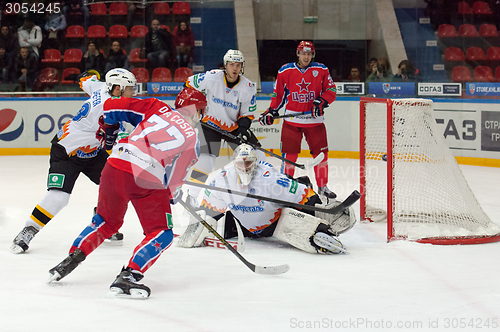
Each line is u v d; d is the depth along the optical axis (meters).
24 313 3.53
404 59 16.14
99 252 5.28
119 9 16.45
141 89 15.88
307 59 8.16
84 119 5.21
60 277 4.10
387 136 5.81
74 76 16.02
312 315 3.51
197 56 17.00
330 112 14.66
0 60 15.74
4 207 7.82
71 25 16.23
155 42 16.38
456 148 13.59
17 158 14.34
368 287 4.11
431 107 6.45
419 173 6.28
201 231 5.41
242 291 4.03
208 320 3.42
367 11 16.55
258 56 17.14
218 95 7.17
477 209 6.11
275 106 8.51
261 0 17.14
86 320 3.40
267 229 5.53
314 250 5.16
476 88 14.00
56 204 5.27
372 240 5.84
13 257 5.04
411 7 16.17
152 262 3.98
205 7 16.94
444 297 3.87
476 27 15.17
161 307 3.66
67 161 5.32
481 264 4.79
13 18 15.83
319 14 16.91
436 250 5.32
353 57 16.83
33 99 14.93
